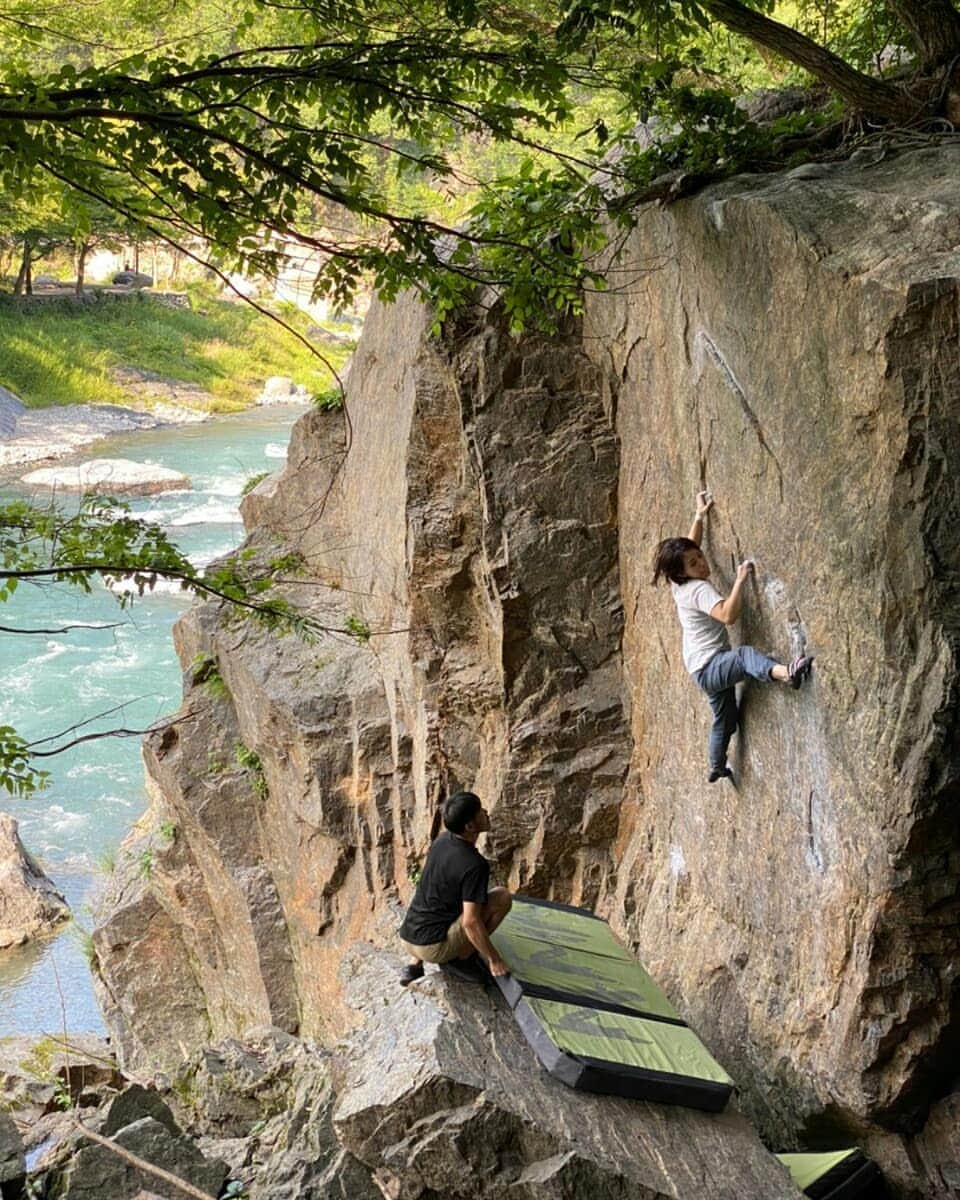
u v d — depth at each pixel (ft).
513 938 27.55
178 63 25.70
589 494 35.55
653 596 33.19
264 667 44.09
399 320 40.55
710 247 27.76
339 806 41.16
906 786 22.25
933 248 22.54
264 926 45.73
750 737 27.63
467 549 37.04
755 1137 24.22
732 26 28.91
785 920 26.68
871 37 36.50
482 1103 22.95
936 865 22.75
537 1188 22.41
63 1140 30.09
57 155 25.35
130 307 179.93
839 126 29.84
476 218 35.50
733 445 27.55
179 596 95.40
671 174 29.76
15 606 92.84
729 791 29.07
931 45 28.91
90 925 61.36
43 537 31.86
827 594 24.14
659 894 33.06
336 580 46.96
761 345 26.00
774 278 25.27
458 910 25.85
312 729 41.39
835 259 23.49
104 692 80.43
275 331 189.26
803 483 24.81
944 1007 23.84
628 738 35.83
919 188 24.76
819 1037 25.53
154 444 137.28
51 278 199.31
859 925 23.95
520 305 30.25
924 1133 25.23
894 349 21.83
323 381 177.37
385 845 40.40
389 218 27.96
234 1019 48.37
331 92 27.02
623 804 35.70
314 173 26.99
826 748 24.54
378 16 29.25
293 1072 33.88
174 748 48.26
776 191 26.27
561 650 35.96
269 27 31.63
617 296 33.58
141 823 59.82
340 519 47.21
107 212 38.65
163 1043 50.57
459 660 37.70
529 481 35.63
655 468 32.53
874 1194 25.41
